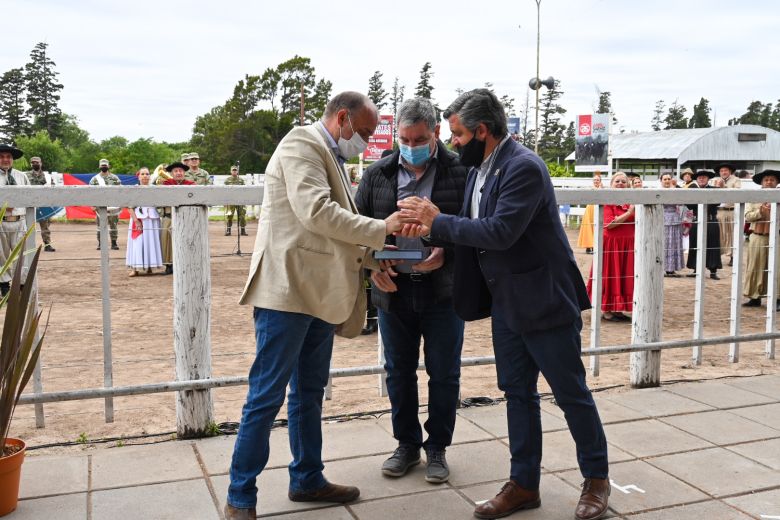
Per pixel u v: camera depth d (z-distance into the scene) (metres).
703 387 5.20
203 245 3.98
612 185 10.63
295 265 2.97
